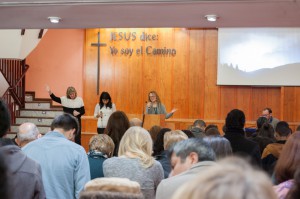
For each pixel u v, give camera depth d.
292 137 2.15
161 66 10.80
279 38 10.32
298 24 6.65
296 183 1.57
